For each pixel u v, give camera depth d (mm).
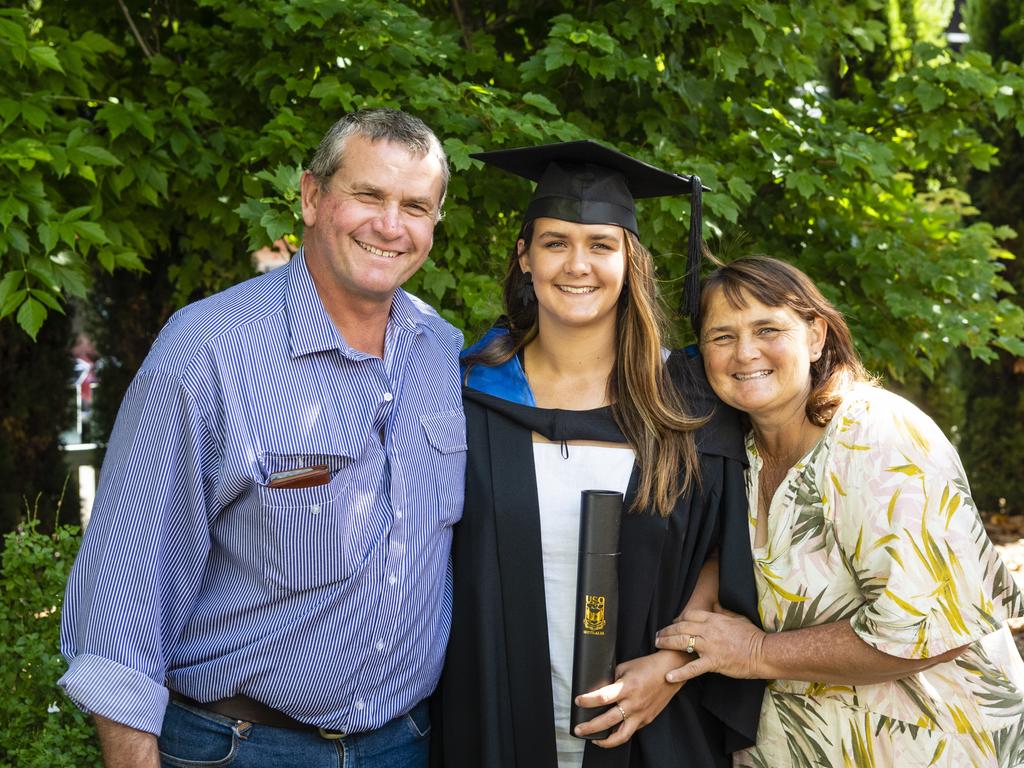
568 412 2234
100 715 1787
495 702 2148
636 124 3859
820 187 3701
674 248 3740
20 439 4922
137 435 1852
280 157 3566
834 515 2018
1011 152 7352
